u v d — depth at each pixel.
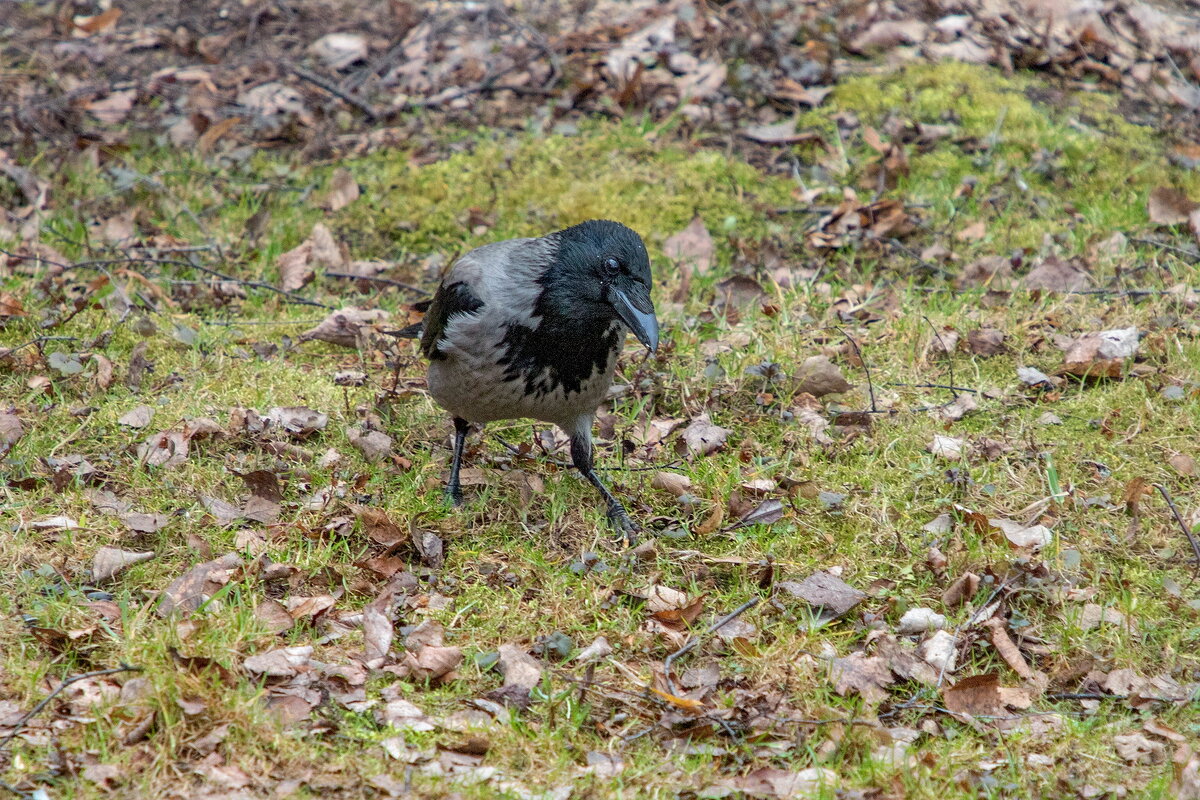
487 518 9.61
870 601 8.66
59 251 13.54
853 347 11.82
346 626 8.22
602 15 18.62
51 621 7.90
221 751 6.86
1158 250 13.52
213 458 10.07
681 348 11.94
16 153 15.35
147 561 8.73
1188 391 10.94
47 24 18.70
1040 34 18.06
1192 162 15.15
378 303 12.97
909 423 10.81
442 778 6.79
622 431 10.80
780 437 10.62
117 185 14.81
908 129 15.80
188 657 7.40
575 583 8.75
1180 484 9.88
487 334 9.01
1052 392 11.20
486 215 14.41
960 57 17.52
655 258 13.64
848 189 14.48
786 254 13.80
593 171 15.10
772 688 7.73
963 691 7.69
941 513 9.59
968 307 12.59
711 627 8.30
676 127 15.93
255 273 13.45
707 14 18.09
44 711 7.06
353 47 17.84
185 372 11.41
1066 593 8.62
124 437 10.26
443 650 7.82
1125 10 18.70
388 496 9.73
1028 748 7.28
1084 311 12.41
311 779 6.72
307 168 15.32
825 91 16.48
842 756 7.14
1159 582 8.79
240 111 16.41
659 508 9.82
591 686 7.64
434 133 15.98
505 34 18.08
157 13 18.91
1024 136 15.55
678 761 7.07
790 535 9.34
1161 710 7.63
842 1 18.56
